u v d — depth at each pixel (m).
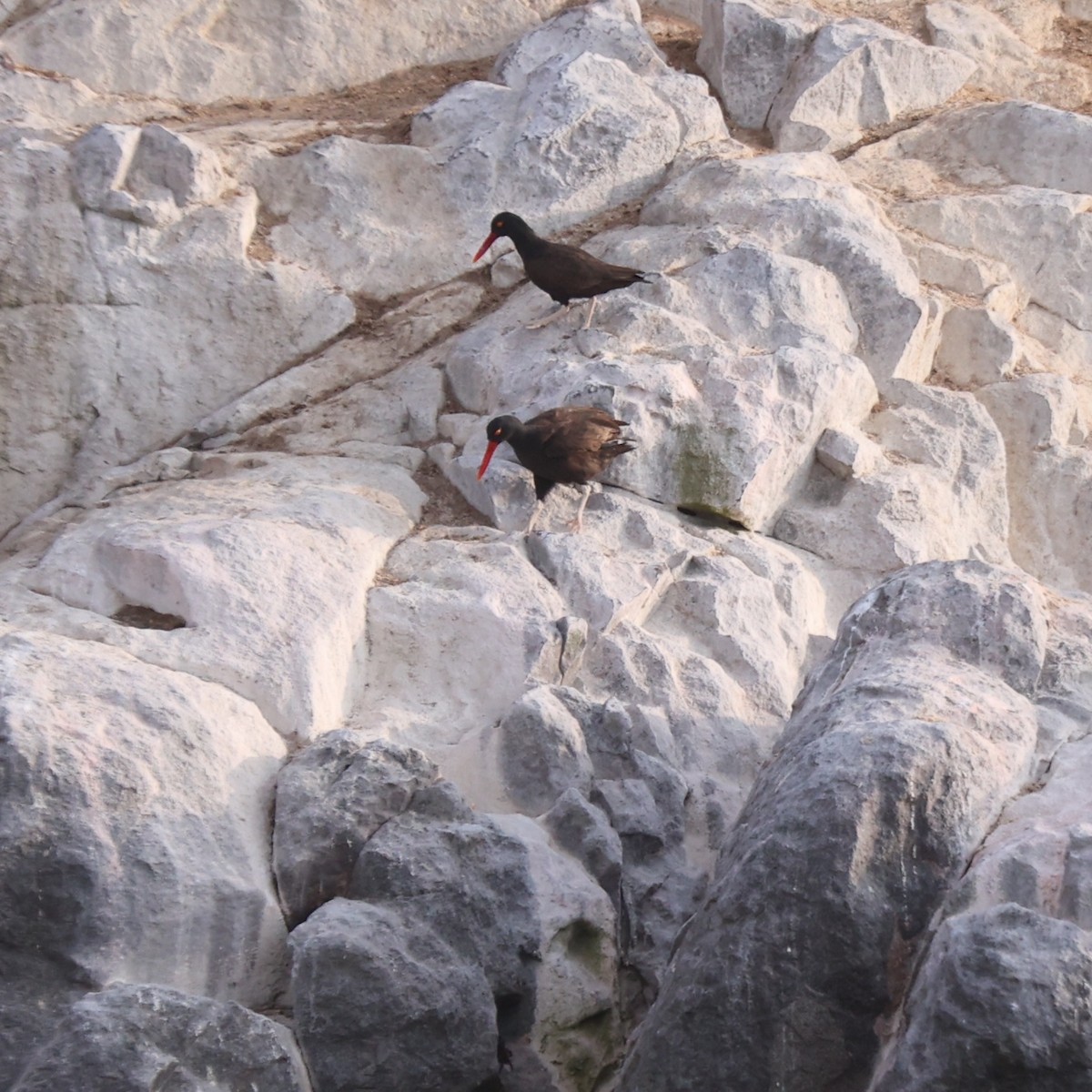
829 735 10.31
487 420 16.50
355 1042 10.35
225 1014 10.09
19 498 17.42
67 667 11.43
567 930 11.35
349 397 17.53
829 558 15.98
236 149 18.62
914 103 21.52
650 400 15.77
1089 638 11.69
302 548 13.78
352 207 18.61
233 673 12.31
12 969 10.24
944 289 19.05
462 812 11.66
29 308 17.23
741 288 17.30
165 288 17.61
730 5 21.06
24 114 18.48
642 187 19.62
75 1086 9.45
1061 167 20.38
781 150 20.80
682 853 12.41
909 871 9.59
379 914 10.80
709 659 14.01
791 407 16.14
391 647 13.61
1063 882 9.13
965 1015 8.59
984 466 17.14
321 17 20.58
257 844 11.24
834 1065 9.34
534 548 14.60
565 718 12.68
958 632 11.55
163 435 17.77
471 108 19.73
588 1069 11.30
